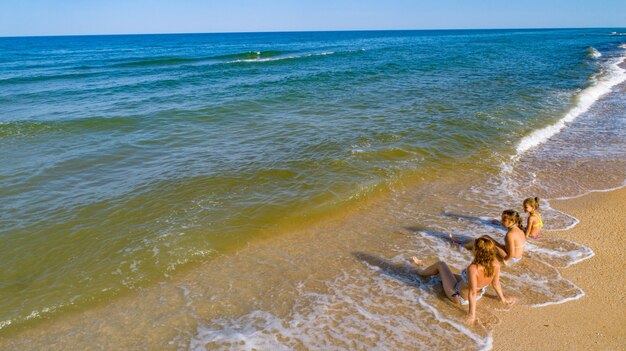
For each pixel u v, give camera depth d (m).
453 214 8.20
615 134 13.37
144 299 5.78
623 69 29.88
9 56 58.22
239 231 7.48
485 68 31.31
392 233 7.49
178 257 6.70
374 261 6.62
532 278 6.04
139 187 9.33
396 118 15.13
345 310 5.50
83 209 8.32
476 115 15.44
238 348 4.87
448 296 5.65
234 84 24.52
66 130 14.21
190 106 17.91
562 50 51.16
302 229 7.63
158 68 35.56
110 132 14.00
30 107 18.75
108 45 97.25
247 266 6.53
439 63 35.62
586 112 16.56
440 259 6.66
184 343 4.98
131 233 7.43
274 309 5.55
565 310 5.38
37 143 12.77
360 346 4.88
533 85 22.53
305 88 22.38
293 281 6.14
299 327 5.20
